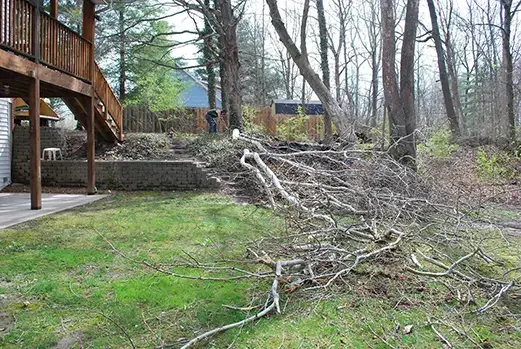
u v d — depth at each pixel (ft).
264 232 17.39
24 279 11.44
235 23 46.62
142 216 21.68
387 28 31.14
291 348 7.68
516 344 7.92
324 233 13.24
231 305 9.64
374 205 15.40
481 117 66.08
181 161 34.86
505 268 12.54
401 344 7.86
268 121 58.44
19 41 21.30
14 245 15.11
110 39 50.42
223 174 35.17
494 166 33.04
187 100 95.50
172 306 9.56
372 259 11.94
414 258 11.54
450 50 63.46
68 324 8.64
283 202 19.81
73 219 20.58
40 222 19.72
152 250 14.67
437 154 34.17
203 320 8.84
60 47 26.25
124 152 40.68
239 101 47.11
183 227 18.72
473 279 10.44
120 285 10.89
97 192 32.58
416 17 30.94
